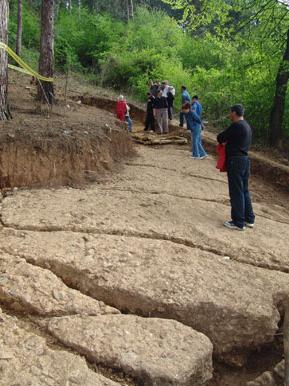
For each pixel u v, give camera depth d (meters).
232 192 7.35
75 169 9.16
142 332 4.27
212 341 4.72
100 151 10.15
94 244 5.92
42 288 4.75
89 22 31.70
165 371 3.79
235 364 4.72
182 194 9.21
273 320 4.86
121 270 5.29
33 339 4.00
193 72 26.22
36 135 8.95
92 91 22.78
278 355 4.86
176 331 4.34
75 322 4.32
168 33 30.59
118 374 3.84
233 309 4.80
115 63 26.53
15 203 7.29
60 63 28.33
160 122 16.97
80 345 4.00
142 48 28.39
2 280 4.80
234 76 17.59
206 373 4.11
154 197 8.55
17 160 8.34
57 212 6.99
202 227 7.22
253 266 5.96
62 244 5.83
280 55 16.33
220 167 7.45
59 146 8.95
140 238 6.32
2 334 4.03
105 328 4.26
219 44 17.38
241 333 4.75
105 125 11.63
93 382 3.57
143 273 5.28
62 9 35.84
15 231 6.10
